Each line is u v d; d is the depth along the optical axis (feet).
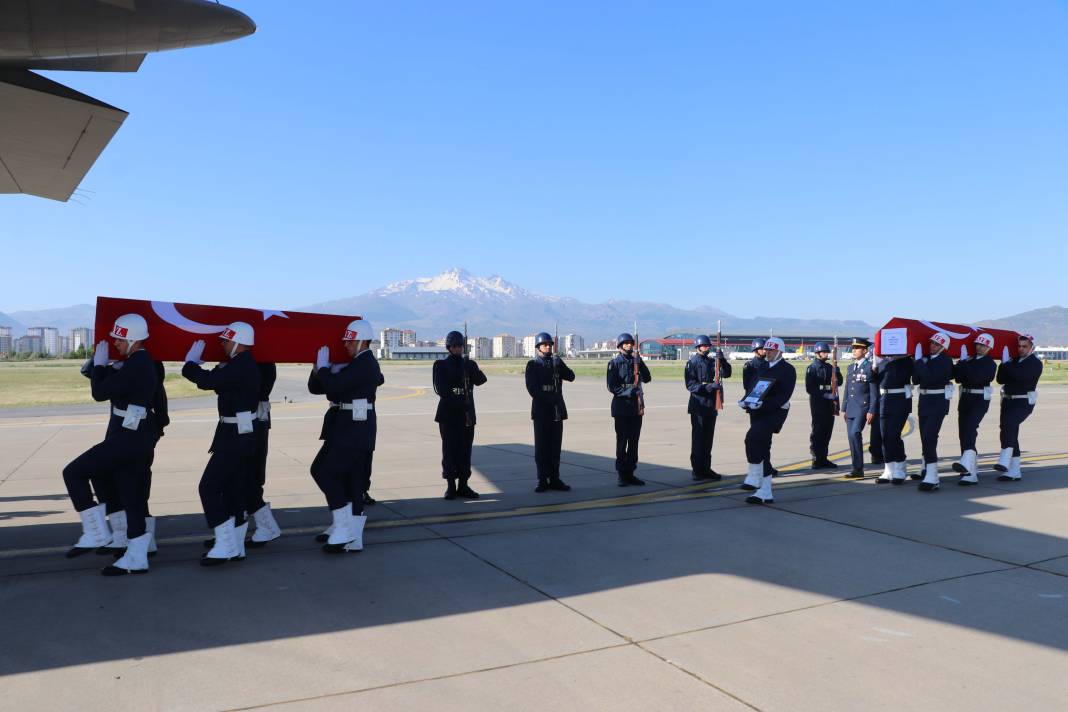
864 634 12.86
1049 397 92.79
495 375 192.34
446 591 15.23
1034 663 11.64
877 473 32.48
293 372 231.30
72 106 18.10
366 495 24.68
